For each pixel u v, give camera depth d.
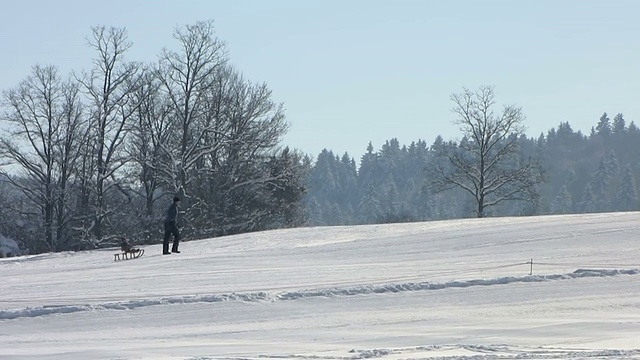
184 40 62.94
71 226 60.53
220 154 66.31
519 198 72.94
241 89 66.69
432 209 143.25
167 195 65.38
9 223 60.72
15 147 58.91
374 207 149.50
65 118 60.38
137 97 62.56
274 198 67.56
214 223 63.38
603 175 147.25
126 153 63.03
